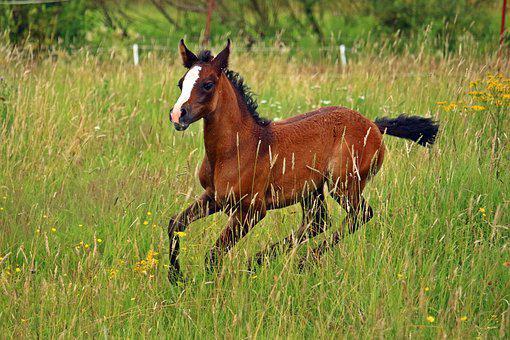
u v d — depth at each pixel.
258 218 10.01
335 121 10.55
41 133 13.41
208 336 8.80
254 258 10.07
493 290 9.55
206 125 9.67
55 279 9.64
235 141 9.71
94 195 11.73
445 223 10.85
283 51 21.75
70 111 14.65
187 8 29.22
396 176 11.43
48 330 8.63
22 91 15.45
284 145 10.09
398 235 10.57
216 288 9.36
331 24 30.72
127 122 14.61
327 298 9.52
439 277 9.92
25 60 18.81
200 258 9.88
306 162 10.26
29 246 10.53
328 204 11.70
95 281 9.54
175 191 11.74
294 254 9.80
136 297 9.34
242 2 29.05
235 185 9.76
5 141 12.66
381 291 9.44
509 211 11.21
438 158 11.83
